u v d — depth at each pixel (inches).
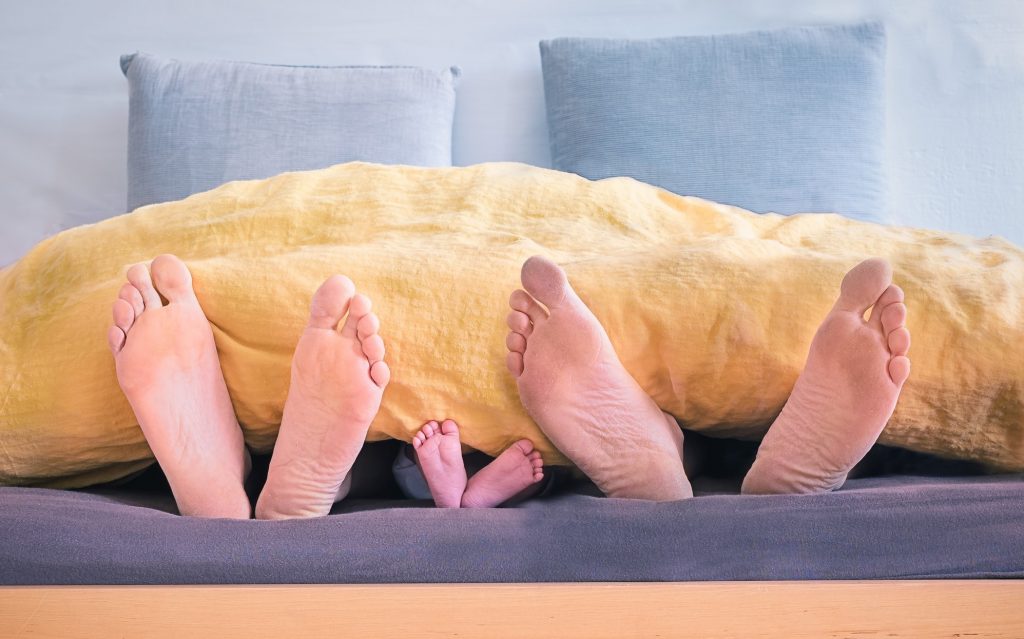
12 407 47.4
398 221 55.6
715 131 84.4
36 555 37.6
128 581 37.5
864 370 40.8
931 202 96.5
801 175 83.7
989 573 36.8
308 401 42.5
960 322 46.1
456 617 33.6
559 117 88.6
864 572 36.8
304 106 87.1
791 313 46.5
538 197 58.5
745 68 86.5
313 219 55.7
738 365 46.4
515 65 97.9
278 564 37.6
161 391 43.3
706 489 49.4
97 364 47.2
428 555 37.7
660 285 47.5
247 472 48.1
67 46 99.2
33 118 98.3
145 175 86.0
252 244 54.7
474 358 46.4
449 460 46.2
